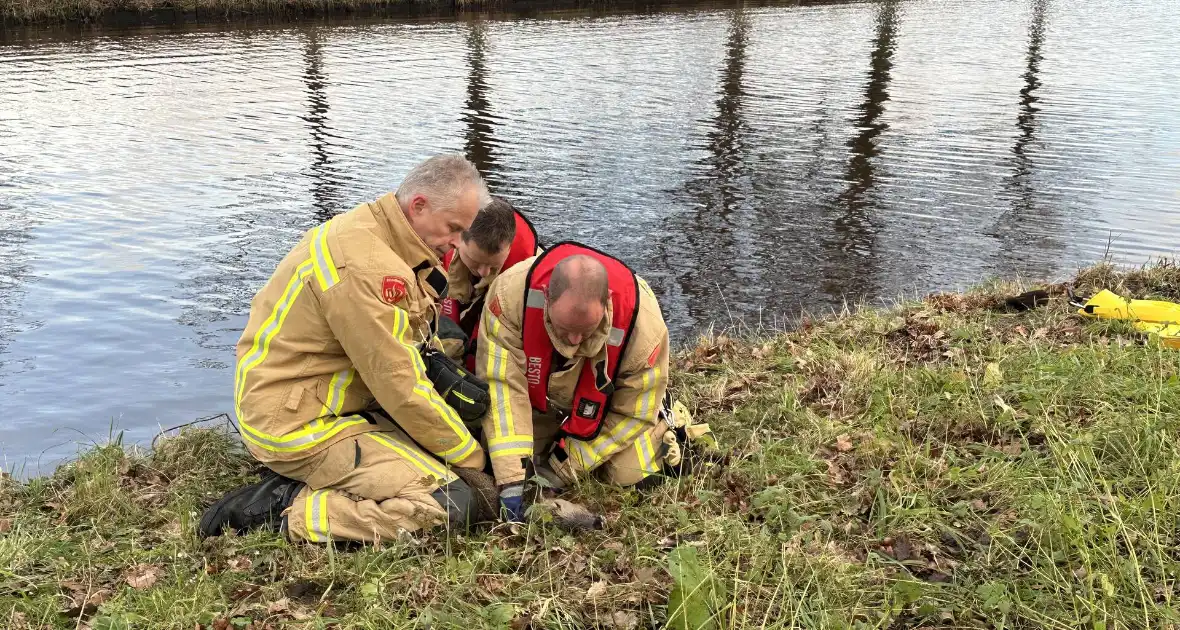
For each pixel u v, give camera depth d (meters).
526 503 3.71
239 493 3.62
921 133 14.20
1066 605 2.85
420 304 3.69
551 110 15.81
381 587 3.07
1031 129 14.35
